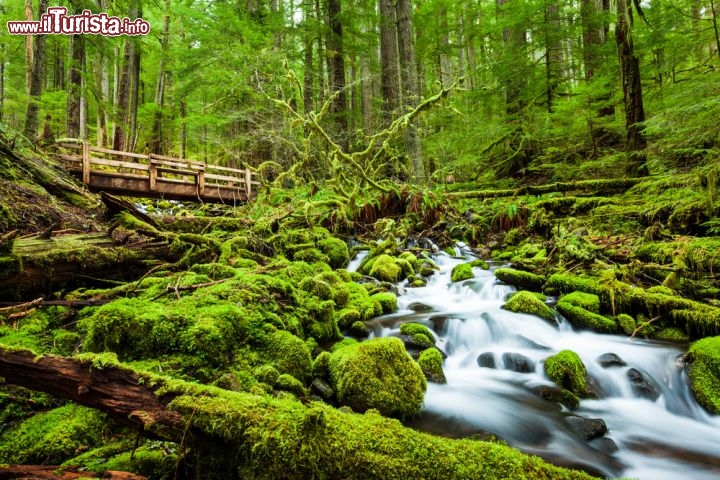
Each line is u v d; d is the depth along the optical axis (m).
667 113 6.03
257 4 15.29
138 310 3.02
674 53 9.12
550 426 2.95
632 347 4.01
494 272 6.26
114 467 1.82
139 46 17.30
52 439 2.01
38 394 2.32
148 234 4.71
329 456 1.54
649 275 5.25
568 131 9.87
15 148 6.83
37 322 3.06
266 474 1.53
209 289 3.75
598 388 3.48
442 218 8.84
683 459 2.68
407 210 8.92
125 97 16.98
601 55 11.34
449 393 3.37
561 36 10.97
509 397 3.34
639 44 9.35
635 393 3.40
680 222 6.03
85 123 17.62
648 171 8.13
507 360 3.83
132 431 2.16
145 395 1.74
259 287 3.85
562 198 8.09
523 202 8.72
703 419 3.15
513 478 1.52
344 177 7.88
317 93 14.09
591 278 5.29
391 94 11.34
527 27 10.93
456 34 19.69
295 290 4.27
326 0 16.33
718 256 4.83
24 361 1.75
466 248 8.08
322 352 3.36
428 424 2.92
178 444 1.80
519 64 11.16
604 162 8.41
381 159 9.57
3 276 3.23
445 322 4.54
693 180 6.12
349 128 13.38
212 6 13.04
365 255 7.32
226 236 6.29
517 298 4.91
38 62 9.93
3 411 2.18
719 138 6.18
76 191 6.89
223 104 13.36
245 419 1.62
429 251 7.83
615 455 2.70
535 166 11.26
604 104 9.27
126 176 9.59
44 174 6.64
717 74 6.00
